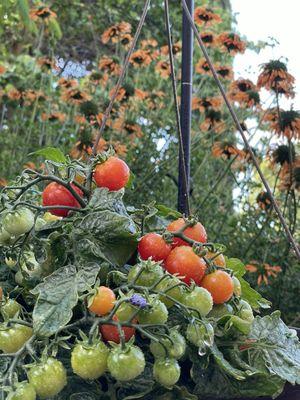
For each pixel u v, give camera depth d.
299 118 2.38
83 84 3.79
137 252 0.81
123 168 0.80
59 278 0.71
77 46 5.39
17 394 0.64
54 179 0.77
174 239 0.79
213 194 2.81
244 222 2.72
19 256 0.75
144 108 3.22
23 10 3.07
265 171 3.45
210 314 0.77
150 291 0.70
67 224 0.76
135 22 4.76
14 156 3.09
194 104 2.87
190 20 1.05
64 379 0.66
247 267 2.38
